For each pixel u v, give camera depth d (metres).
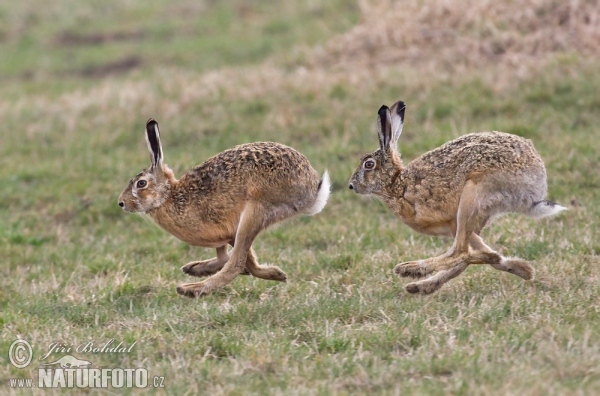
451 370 19.22
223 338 21.84
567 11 48.53
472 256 24.00
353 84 46.56
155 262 30.16
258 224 24.48
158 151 25.09
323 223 33.38
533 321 21.56
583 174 34.00
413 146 38.34
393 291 24.98
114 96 51.75
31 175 41.75
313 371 19.69
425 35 51.25
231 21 70.25
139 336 22.19
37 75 64.38
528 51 47.16
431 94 43.88
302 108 45.00
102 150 44.50
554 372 18.56
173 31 70.50
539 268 25.47
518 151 23.41
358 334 21.58
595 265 25.50
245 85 49.41
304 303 24.09
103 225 36.41
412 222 25.06
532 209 23.69
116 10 77.00
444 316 22.36
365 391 18.67
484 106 41.72
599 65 43.38
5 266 32.06
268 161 24.27
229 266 24.69
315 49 55.16
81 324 24.28
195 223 24.95
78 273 29.75
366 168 25.27
